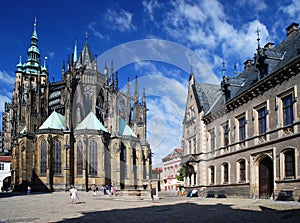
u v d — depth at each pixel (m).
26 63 158.88
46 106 102.81
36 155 86.19
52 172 86.00
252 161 40.28
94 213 24.53
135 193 48.28
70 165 88.00
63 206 33.84
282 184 33.91
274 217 19.44
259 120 40.00
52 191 84.88
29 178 86.88
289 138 33.22
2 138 149.50
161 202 37.91
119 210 26.95
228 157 47.00
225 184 47.28
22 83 151.75
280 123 35.12
